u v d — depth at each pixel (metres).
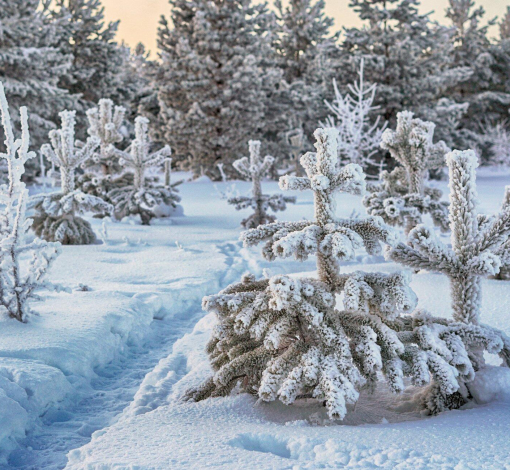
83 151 10.56
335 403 2.87
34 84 25.73
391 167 31.09
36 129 27.02
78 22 34.38
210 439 2.67
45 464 2.97
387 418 3.18
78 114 32.44
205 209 17.28
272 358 3.41
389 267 7.21
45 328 4.67
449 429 2.65
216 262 8.46
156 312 6.11
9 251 4.71
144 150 13.55
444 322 3.53
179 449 2.54
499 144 39.56
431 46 34.38
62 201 10.15
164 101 34.12
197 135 32.56
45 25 30.12
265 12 34.59
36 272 4.84
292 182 3.45
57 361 4.06
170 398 3.66
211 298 3.42
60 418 3.60
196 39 33.88
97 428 3.44
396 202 6.83
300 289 3.25
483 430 2.60
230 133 32.47
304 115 36.38
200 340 5.03
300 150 31.00
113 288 6.54
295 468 2.25
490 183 27.05
